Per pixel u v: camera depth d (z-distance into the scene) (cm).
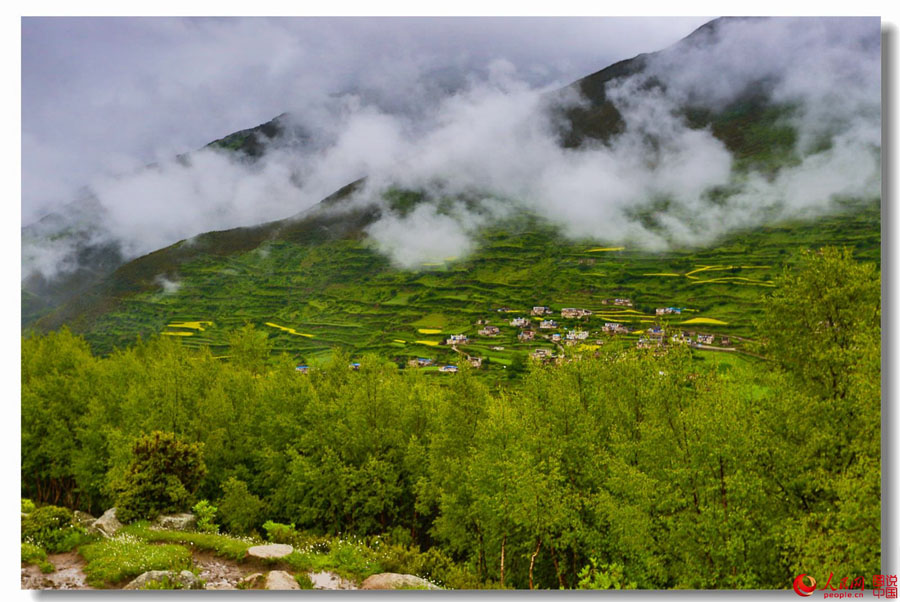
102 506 3688
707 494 1772
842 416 1788
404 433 3381
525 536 2258
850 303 1942
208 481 3372
